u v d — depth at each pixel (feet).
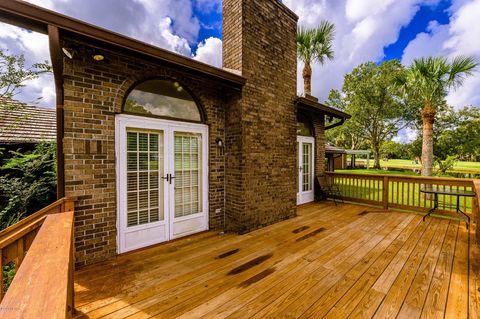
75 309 6.54
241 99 13.10
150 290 7.55
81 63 9.01
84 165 9.14
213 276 8.43
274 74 15.12
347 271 8.76
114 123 9.95
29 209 17.17
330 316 6.29
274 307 6.69
